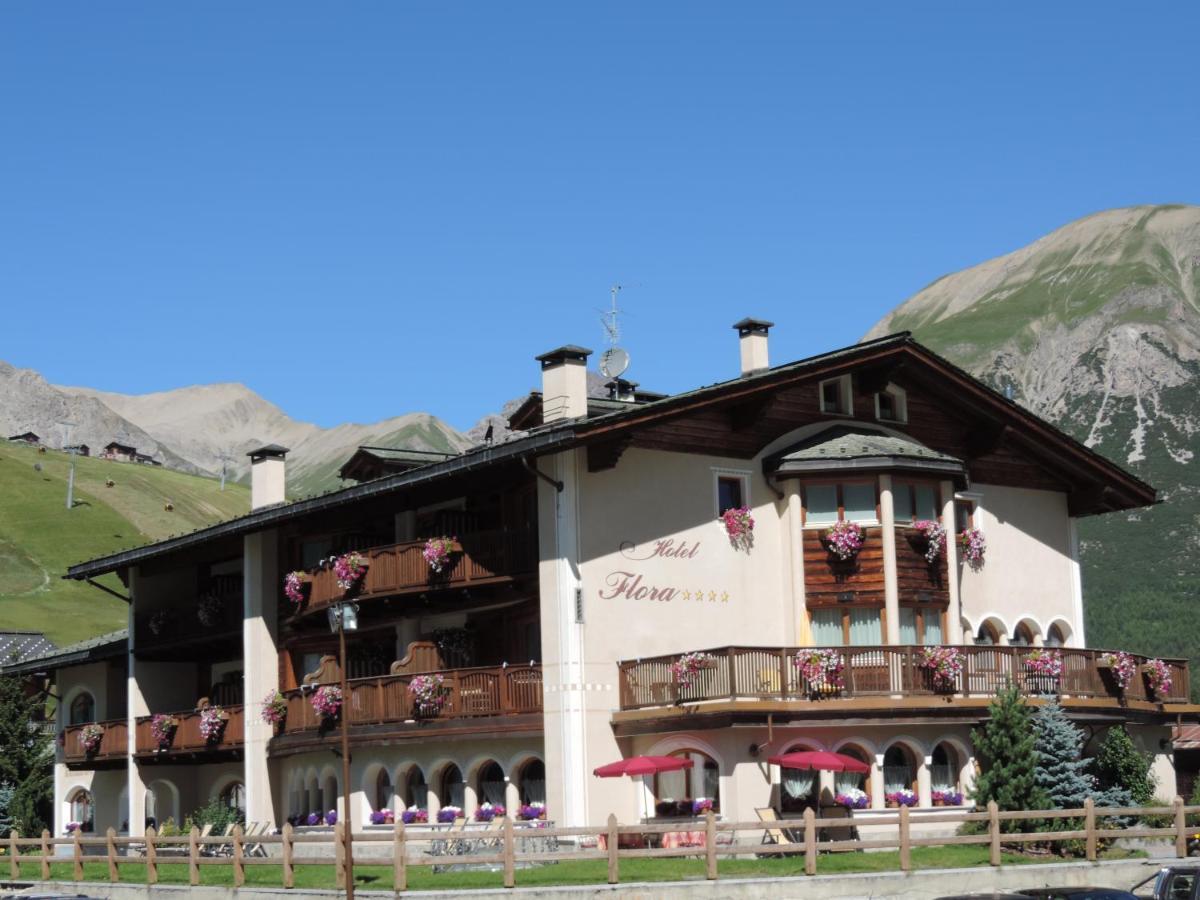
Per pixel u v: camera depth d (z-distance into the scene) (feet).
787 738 112.16
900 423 132.67
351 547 142.00
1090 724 126.11
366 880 100.37
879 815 114.32
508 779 119.65
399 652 134.21
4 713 188.44
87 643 188.44
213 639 155.12
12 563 493.36
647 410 114.32
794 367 122.72
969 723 118.01
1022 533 140.77
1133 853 106.52
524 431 137.90
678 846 99.50
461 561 123.75
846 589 121.70
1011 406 135.64
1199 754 153.28
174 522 607.37
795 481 123.75
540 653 123.24
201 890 106.73
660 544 119.24
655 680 113.80
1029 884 98.37
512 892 89.56
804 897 93.04
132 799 161.17
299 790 142.61
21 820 183.42
